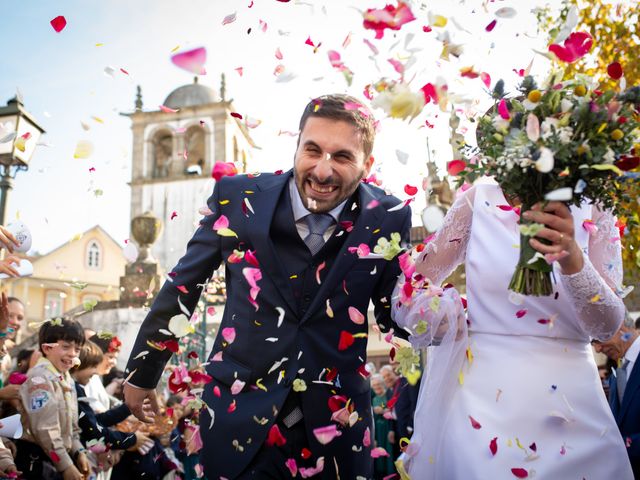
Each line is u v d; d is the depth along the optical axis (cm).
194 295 240
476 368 201
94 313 1270
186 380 234
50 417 321
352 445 218
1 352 281
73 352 346
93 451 373
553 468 183
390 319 250
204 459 218
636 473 260
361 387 228
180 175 3403
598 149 180
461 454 191
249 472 209
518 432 188
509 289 191
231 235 221
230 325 228
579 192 179
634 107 194
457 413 200
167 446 527
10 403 326
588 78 196
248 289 226
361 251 219
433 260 229
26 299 2952
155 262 1312
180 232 3325
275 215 230
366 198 238
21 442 319
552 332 197
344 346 213
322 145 216
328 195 221
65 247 3159
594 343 331
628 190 193
